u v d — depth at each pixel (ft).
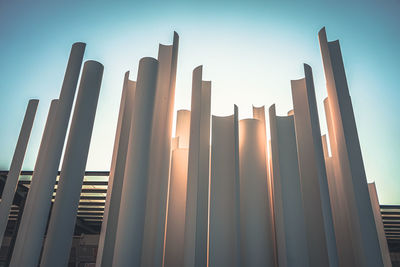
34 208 11.75
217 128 14.60
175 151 15.24
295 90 15.17
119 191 12.88
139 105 12.71
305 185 13.70
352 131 13.02
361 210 12.01
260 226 13.11
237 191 12.75
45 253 11.00
